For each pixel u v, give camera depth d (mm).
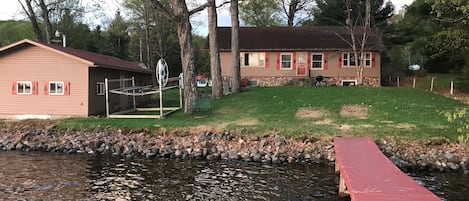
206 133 18203
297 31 38500
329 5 45844
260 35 38062
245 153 16266
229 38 37656
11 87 23047
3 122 21078
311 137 17203
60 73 22812
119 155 16875
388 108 21766
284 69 36438
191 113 22547
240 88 28766
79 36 52000
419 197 7637
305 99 24594
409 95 25109
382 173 9844
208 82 44250
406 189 8258
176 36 52438
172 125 19391
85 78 22703
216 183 12445
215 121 20375
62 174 13531
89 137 18641
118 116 21859
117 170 14156
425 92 26422
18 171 13938
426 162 14789
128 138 18328
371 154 12602
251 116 21375
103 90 24781
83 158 16266
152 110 25859
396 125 18625
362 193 7953
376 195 7777
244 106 23719
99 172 13844
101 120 20828
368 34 36969
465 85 29469
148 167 14672
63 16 49188
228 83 33719
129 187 11961
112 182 12523
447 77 40219
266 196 11055
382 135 17141
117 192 11430
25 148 18078
